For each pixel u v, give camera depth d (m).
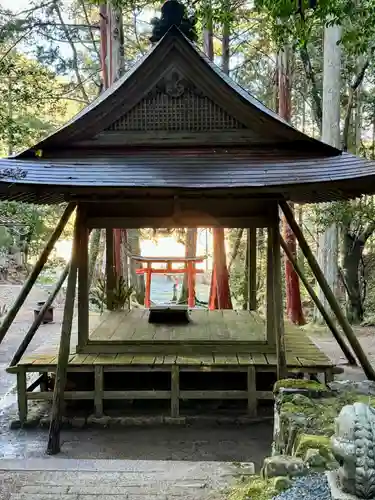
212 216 5.90
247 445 5.22
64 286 16.48
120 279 10.23
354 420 2.24
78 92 17.75
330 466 2.88
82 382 6.37
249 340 6.32
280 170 5.19
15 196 5.54
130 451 5.08
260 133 5.70
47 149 5.66
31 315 13.29
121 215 5.97
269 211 5.83
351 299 12.88
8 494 3.34
